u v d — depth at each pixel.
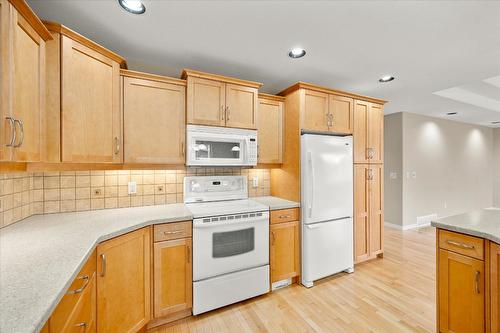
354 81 2.78
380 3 1.45
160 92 2.02
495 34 1.78
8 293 0.79
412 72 2.51
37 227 1.52
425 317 1.91
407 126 4.45
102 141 1.67
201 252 1.91
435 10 1.51
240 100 2.31
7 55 0.98
